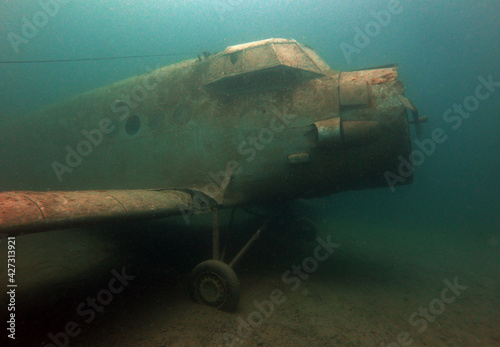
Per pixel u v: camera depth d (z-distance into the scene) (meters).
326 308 3.66
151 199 3.33
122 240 6.73
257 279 4.56
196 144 4.81
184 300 3.72
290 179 4.32
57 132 7.44
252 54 4.42
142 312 3.38
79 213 2.36
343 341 2.95
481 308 3.93
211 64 4.78
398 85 3.81
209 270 3.56
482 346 3.00
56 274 4.55
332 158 4.00
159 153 5.22
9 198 2.07
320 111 4.03
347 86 4.01
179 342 2.79
